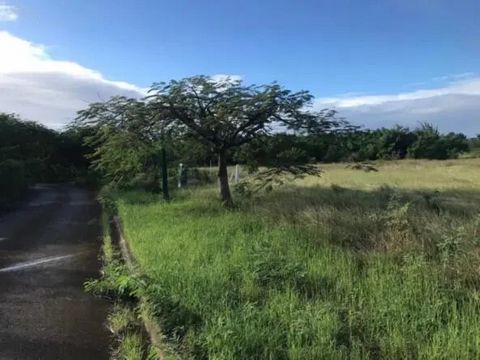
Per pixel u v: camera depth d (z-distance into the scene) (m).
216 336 4.97
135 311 7.02
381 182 22.53
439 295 5.84
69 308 7.41
